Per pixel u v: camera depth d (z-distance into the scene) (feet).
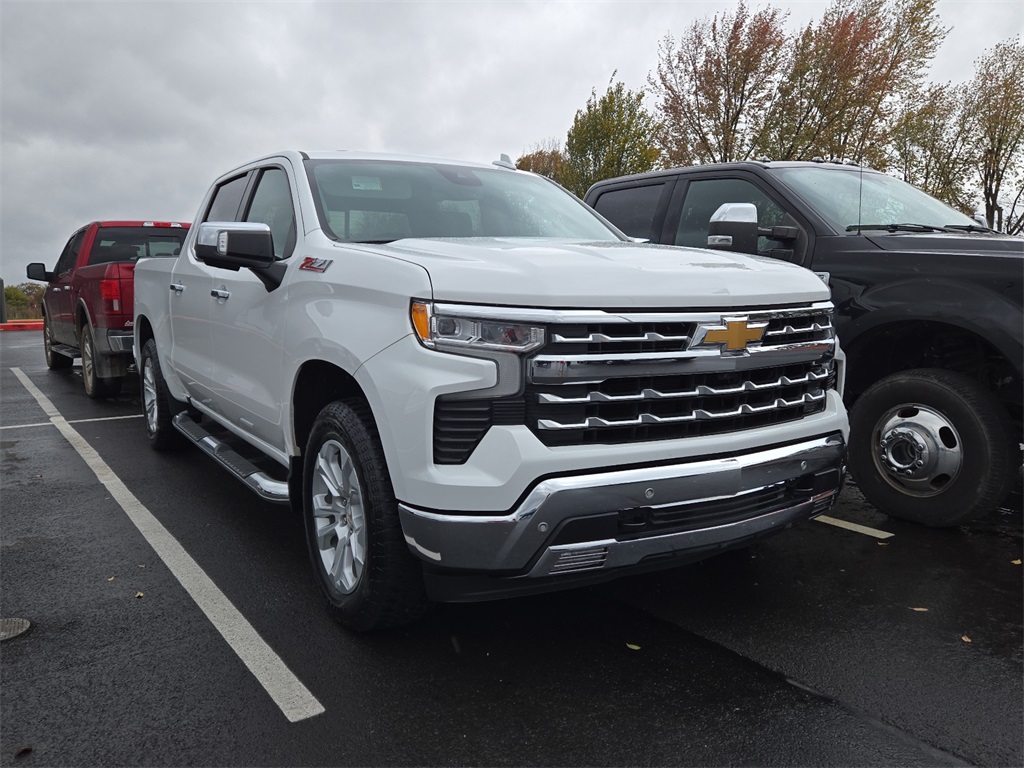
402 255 9.80
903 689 9.21
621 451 8.77
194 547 13.85
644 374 8.92
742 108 69.62
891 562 13.08
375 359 9.24
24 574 12.64
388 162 13.92
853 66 65.26
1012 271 12.98
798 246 16.03
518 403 8.56
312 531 11.19
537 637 10.46
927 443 14.19
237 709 8.77
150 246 32.37
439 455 8.71
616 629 10.69
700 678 9.45
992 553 13.47
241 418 13.93
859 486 15.23
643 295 8.95
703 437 9.38
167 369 18.57
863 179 18.63
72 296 30.07
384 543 9.46
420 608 9.92
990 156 67.77
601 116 80.02
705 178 19.07
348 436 9.90
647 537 8.89
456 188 13.80
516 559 8.48
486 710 8.76
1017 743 8.18
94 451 21.04
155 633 10.57
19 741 8.16
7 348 53.98
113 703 8.87
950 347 15.11
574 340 8.58
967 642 10.36
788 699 9.00
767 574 12.60
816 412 10.97
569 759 7.92
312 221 11.97
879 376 15.78
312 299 10.85
